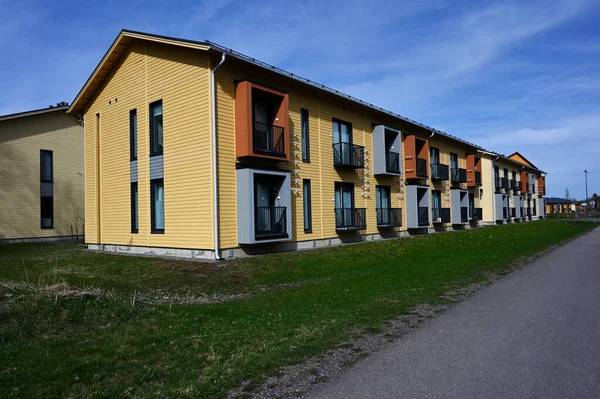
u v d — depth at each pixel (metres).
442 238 22.94
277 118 15.48
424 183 26.58
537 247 19.09
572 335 5.84
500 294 8.73
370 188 21.31
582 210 90.81
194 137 14.13
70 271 13.05
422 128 26.05
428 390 4.12
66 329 5.97
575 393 4.02
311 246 17.30
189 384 4.35
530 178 53.75
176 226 14.72
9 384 4.27
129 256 15.44
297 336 5.92
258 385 4.33
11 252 17.72
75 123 26.41
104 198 18.27
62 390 4.18
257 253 14.86
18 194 23.25
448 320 6.70
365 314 7.16
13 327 5.74
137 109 16.53
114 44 16.64
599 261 14.23
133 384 4.35
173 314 7.06
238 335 6.00
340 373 4.59
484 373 4.52
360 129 20.86
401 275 11.50
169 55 15.10
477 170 35.41
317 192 17.83
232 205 14.09
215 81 13.77
